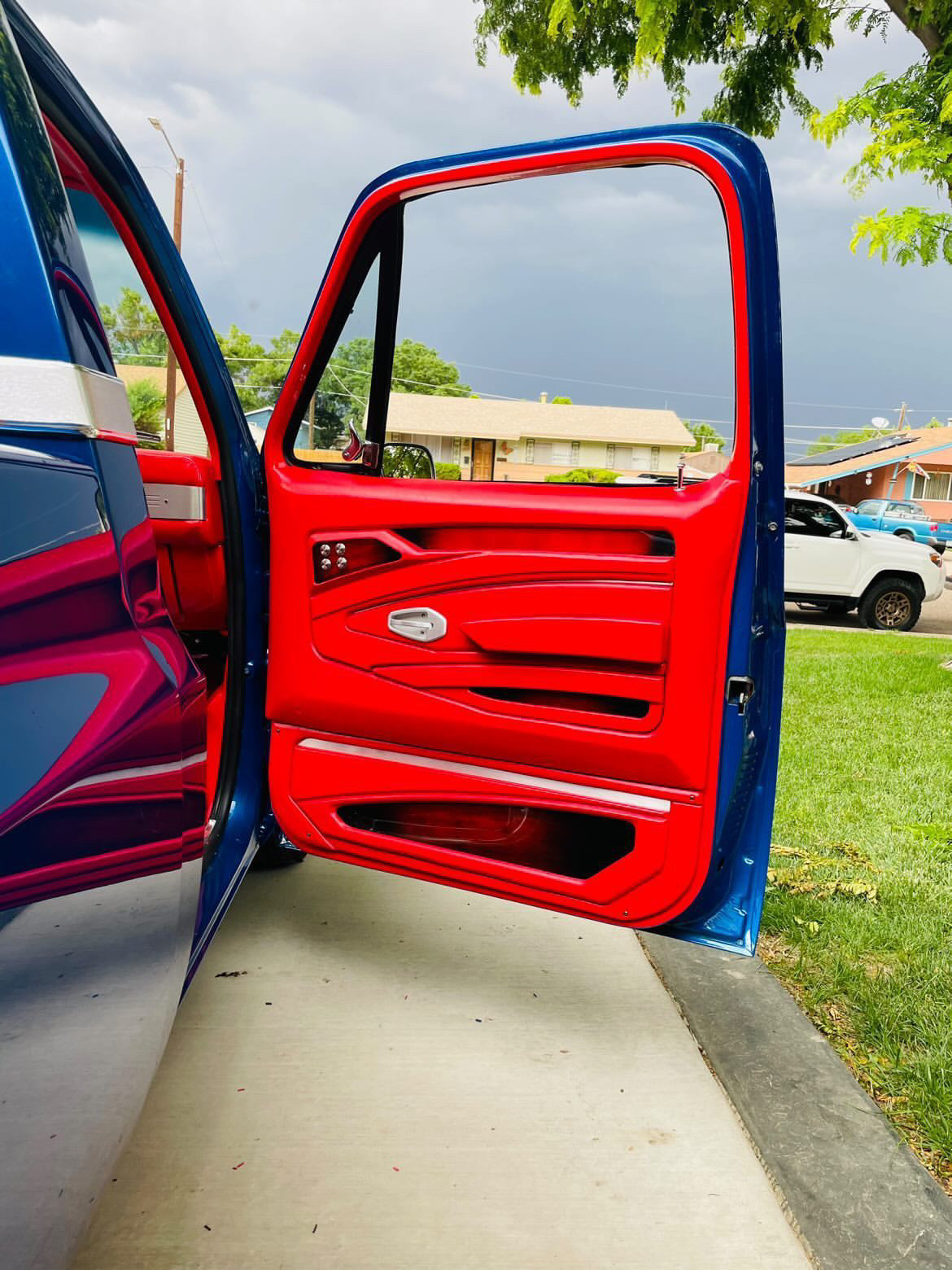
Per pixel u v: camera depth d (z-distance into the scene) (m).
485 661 1.76
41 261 1.01
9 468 0.90
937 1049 1.96
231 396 1.89
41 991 0.87
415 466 2.19
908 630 10.61
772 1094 1.79
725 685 1.60
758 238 1.51
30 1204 0.86
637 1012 2.10
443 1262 1.40
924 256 5.24
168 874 1.10
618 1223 1.49
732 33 5.72
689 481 1.67
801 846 3.04
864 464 36.41
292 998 2.09
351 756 1.93
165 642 1.16
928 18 5.08
